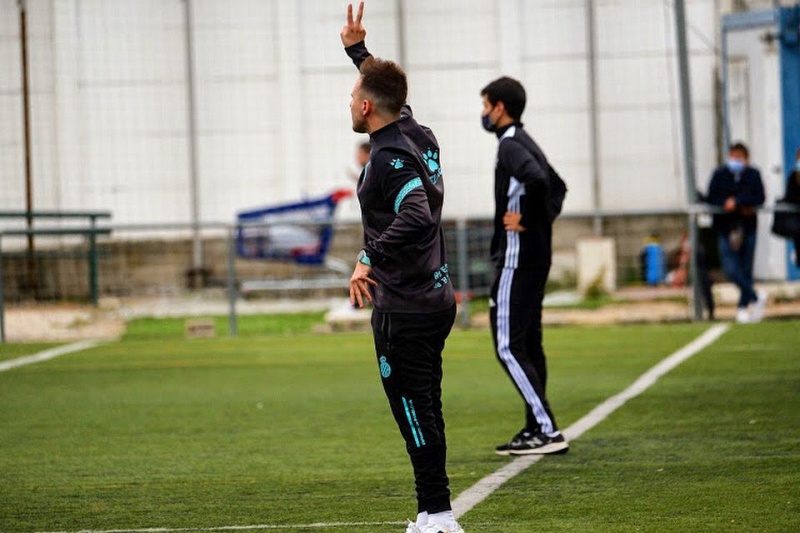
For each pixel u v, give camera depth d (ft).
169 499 66.44
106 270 201.16
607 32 213.25
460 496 65.00
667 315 165.07
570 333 147.74
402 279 54.24
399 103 53.98
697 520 58.29
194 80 215.92
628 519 58.95
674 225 191.11
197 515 62.54
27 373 123.65
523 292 75.31
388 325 54.44
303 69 215.92
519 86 75.10
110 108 214.48
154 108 215.31
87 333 167.22
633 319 160.56
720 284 185.47
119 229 164.14
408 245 53.72
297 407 98.89
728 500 62.13
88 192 214.28
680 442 78.48
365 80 53.98
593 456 74.84
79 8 213.46
